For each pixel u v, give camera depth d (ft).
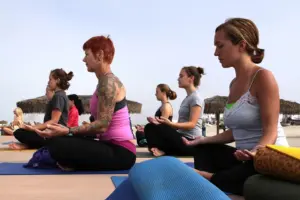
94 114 11.43
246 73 8.38
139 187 4.65
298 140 33.27
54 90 16.26
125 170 11.28
